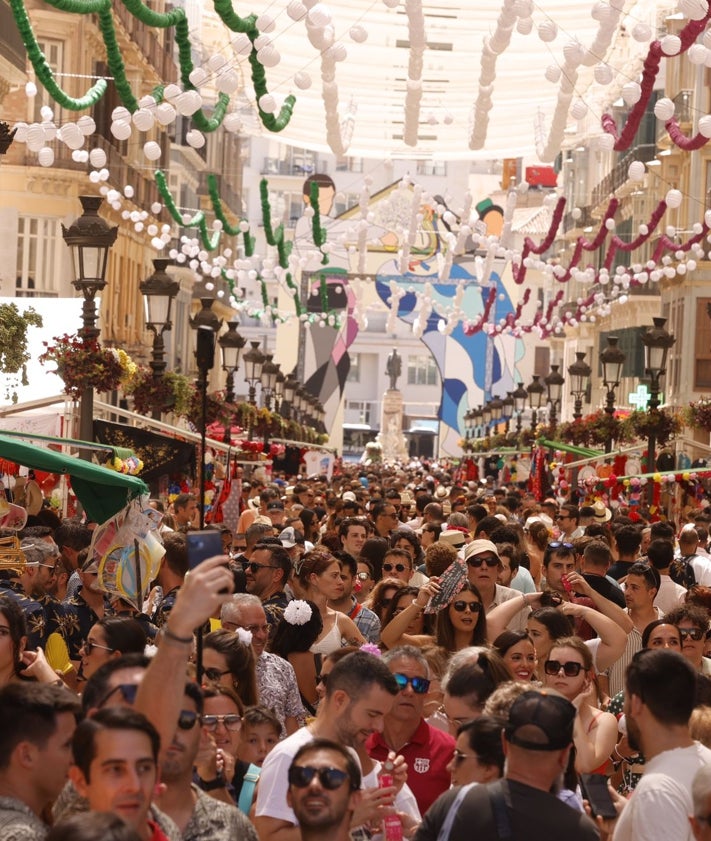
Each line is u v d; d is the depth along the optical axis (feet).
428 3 84.48
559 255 297.12
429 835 21.01
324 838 19.92
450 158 122.52
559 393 153.89
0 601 28.96
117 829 15.58
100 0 52.39
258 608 34.73
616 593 46.19
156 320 83.30
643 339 98.68
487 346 319.88
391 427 453.17
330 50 54.49
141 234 185.26
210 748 23.97
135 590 42.04
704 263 180.65
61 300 84.94
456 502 98.43
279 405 184.55
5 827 19.56
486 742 22.80
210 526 59.21
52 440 48.06
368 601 47.70
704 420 99.96
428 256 283.38
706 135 58.90
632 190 215.51
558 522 76.43
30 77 139.13
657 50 53.06
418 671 27.68
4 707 20.56
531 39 89.45
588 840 20.38
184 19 55.36
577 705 30.40
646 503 96.48
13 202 145.79
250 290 479.82
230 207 255.70
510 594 44.16
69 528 48.55
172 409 84.02
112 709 17.98
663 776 22.90
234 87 57.93
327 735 24.23
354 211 283.38
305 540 71.05
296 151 469.57
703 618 36.91
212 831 21.03
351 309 308.40
